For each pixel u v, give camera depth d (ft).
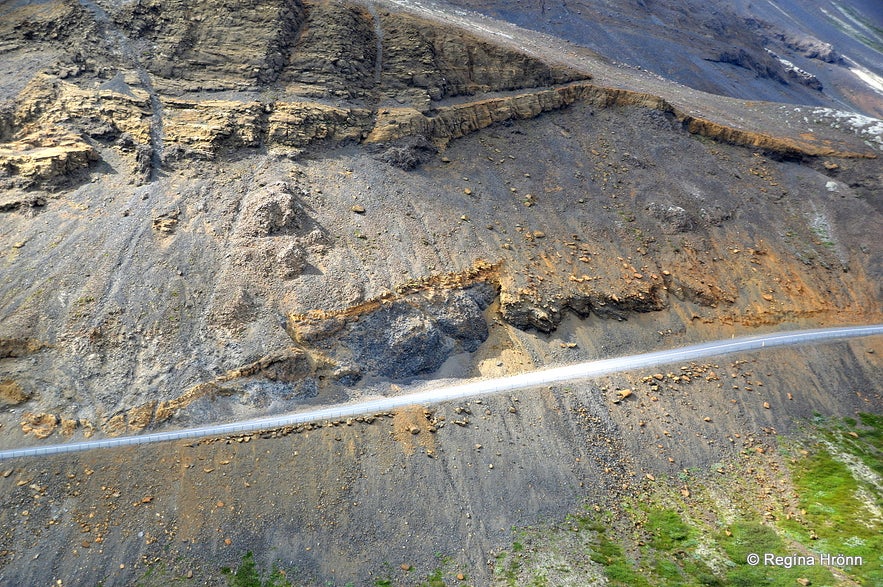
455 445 110.01
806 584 91.81
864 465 120.88
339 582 89.51
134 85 152.25
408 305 128.06
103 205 129.18
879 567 95.09
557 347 136.05
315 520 95.55
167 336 112.27
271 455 102.17
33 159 130.21
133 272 118.93
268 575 88.69
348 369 117.50
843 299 164.14
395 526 97.25
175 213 130.52
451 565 93.81
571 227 161.89
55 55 153.58
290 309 120.67
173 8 164.25
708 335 148.77
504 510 102.53
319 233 133.69
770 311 156.35
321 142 157.17
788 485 114.93
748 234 174.81
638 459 115.75
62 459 95.14
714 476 115.24
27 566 83.46
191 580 86.17
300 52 170.50
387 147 162.71
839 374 141.90
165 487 94.73
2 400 99.60
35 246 119.03
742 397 132.57
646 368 134.92
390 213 146.20
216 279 121.80
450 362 127.65
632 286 150.82
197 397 107.24
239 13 166.61
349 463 103.45
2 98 141.28
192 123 148.46
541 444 113.60
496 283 141.18
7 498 88.99
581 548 97.86
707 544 100.22
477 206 157.99
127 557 86.58
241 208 135.54
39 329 107.96
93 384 104.58
